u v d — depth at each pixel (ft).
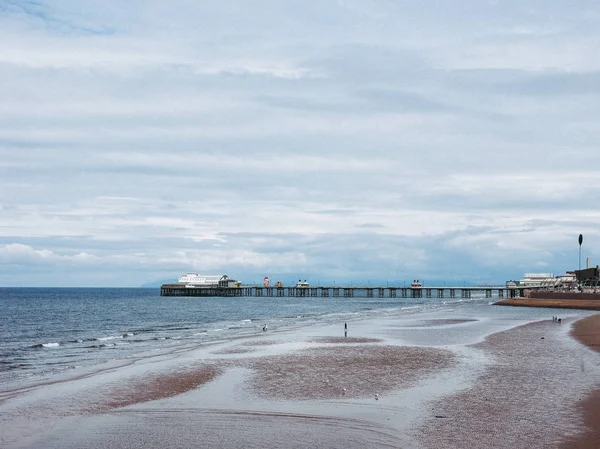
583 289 495.82
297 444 60.95
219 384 94.02
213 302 570.05
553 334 173.58
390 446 59.62
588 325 203.31
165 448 60.44
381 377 99.30
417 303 529.45
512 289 623.36
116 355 141.08
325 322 252.62
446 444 59.72
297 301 601.21
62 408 78.23
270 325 242.99
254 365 113.60
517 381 93.61
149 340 183.11
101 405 79.92
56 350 156.56
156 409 77.30
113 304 518.78
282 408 76.89
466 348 140.05
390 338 168.76
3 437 64.95
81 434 65.87
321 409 75.97
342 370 107.14
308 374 102.99
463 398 81.05
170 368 110.22
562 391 84.64
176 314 358.84
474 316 284.82
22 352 152.46
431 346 145.59
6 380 101.45
